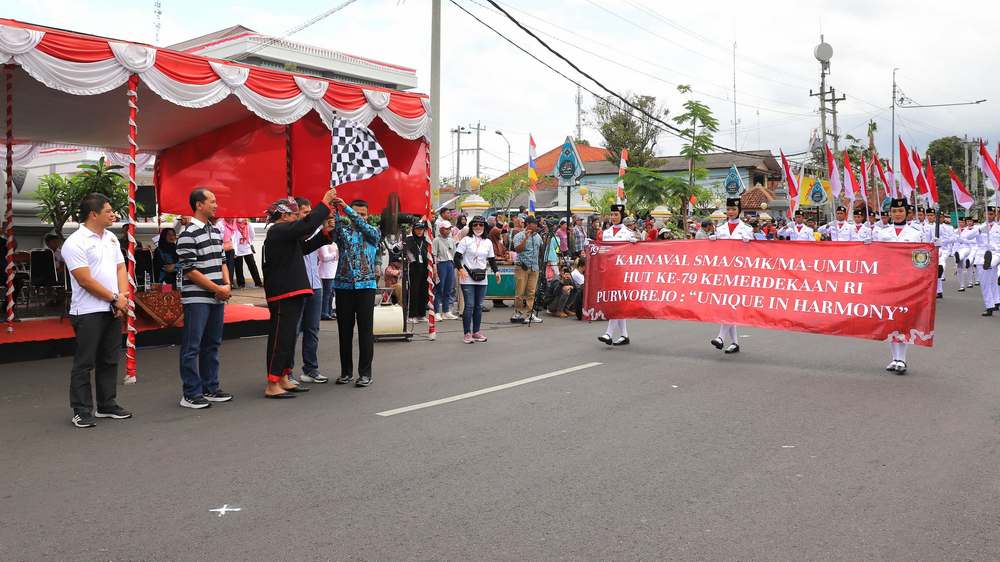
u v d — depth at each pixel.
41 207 13.89
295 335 7.15
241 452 5.24
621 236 10.52
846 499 4.31
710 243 9.80
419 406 6.66
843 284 8.82
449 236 13.91
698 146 23.92
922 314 8.20
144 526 3.90
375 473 4.77
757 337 11.05
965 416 6.29
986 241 14.44
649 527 3.90
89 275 5.92
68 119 11.63
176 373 8.23
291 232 6.90
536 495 4.37
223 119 12.48
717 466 4.92
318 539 3.73
